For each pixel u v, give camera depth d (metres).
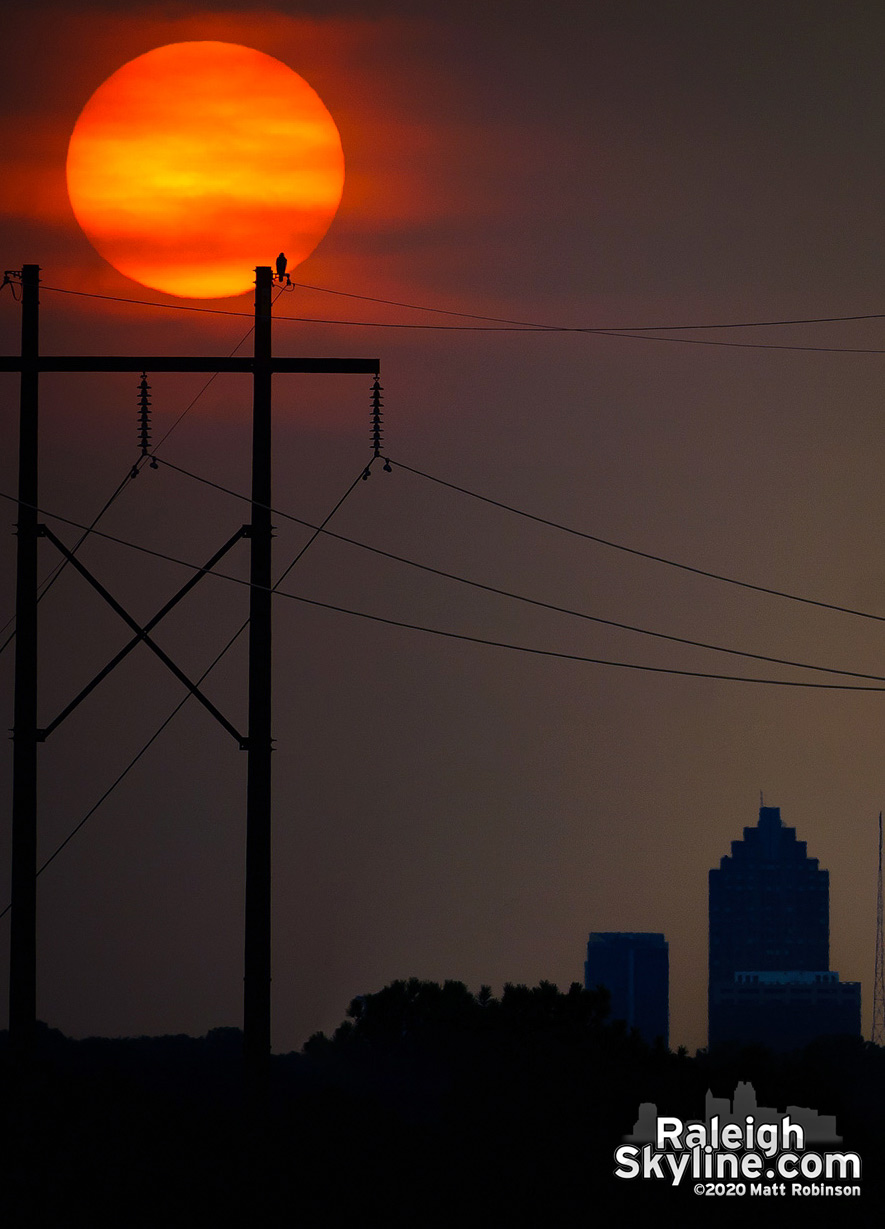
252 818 93.69
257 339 98.19
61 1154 79.25
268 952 93.06
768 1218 82.94
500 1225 75.94
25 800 96.50
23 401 99.81
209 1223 71.31
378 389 100.31
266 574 95.56
